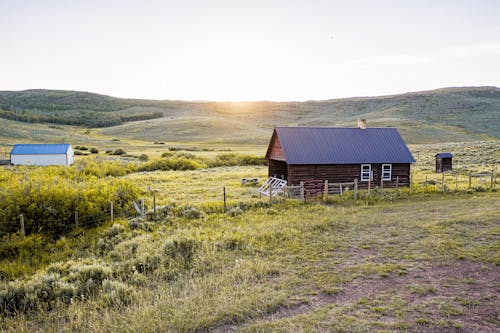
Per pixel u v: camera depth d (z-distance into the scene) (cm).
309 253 1124
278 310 738
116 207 1802
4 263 1205
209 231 1442
